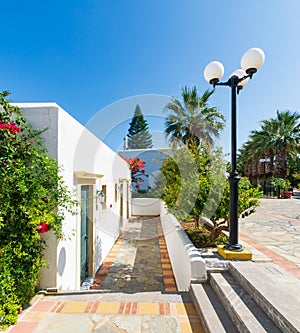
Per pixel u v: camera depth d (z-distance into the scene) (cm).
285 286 295
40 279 356
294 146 2192
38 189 307
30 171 321
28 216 297
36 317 287
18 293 294
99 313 297
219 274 356
